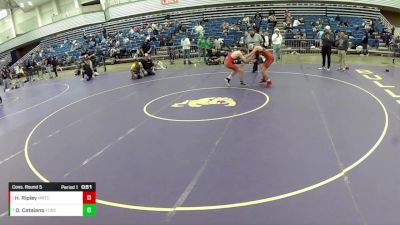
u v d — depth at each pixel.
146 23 30.03
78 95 15.09
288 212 5.23
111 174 6.90
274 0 27.59
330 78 13.71
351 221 4.93
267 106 10.47
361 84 12.52
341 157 6.86
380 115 9.15
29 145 9.20
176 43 23.64
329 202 5.41
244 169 6.65
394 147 7.16
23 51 43.41
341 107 9.98
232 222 5.09
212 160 7.14
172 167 6.97
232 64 13.13
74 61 27.98
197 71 17.41
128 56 24.92
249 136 8.25
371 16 26.02
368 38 20.22
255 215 5.21
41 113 12.73
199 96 12.28
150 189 6.19
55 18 38.06
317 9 26.77
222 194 5.84
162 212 5.48
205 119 9.70
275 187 5.93
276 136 8.13
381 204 5.27
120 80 17.48
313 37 21.48
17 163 7.98
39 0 39.38
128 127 9.65
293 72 15.32
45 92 17.91
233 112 10.12
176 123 9.59
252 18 25.59
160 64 19.19
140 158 7.53
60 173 7.16
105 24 33.78
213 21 26.89
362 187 5.75
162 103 11.80
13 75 28.34
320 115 9.37
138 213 5.50
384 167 6.36
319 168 6.48
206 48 19.30
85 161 7.65
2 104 16.44
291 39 21.02
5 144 9.56
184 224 5.13
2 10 46.00
